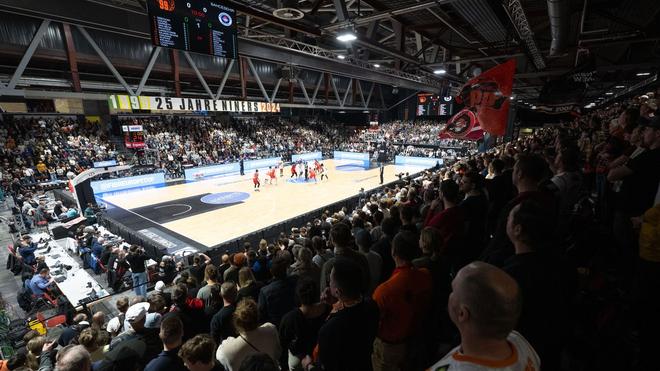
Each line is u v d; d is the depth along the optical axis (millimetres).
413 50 26406
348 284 2229
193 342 2389
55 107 26859
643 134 3475
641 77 18141
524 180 2924
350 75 26375
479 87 7766
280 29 24516
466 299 1155
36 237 12242
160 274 9461
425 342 3010
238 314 2842
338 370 2199
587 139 8438
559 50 10156
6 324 7484
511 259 2027
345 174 30609
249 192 23312
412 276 2719
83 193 16016
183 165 28188
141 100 21812
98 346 4023
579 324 2789
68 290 8477
